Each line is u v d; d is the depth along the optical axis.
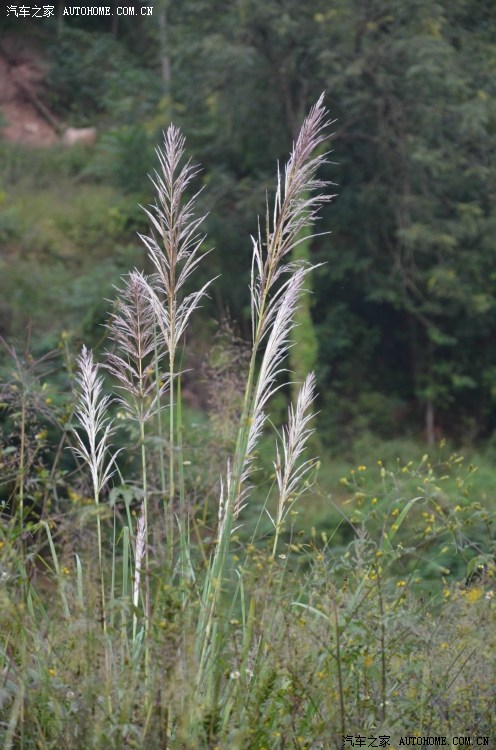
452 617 2.93
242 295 16.98
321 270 18.67
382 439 19.52
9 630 2.57
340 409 19.47
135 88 26.55
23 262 17.53
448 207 19.39
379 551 2.81
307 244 17.70
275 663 2.53
